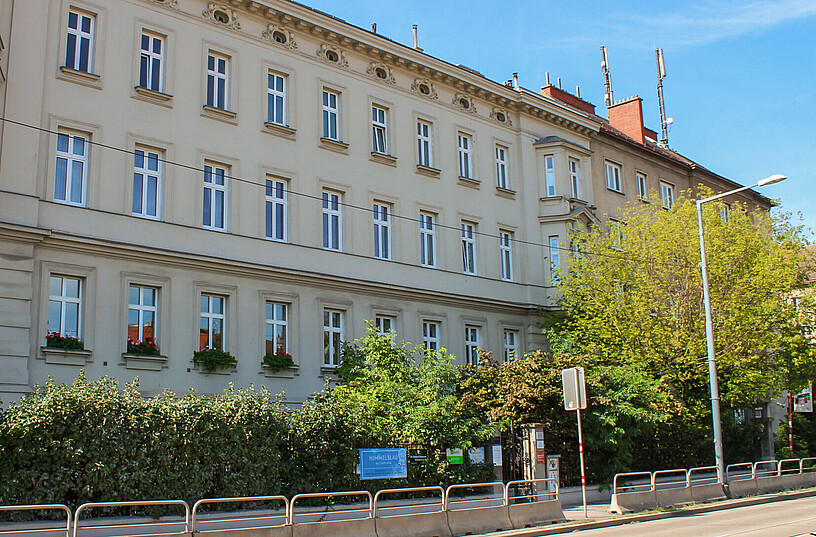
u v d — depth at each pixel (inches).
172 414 601.9
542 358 929.5
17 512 530.3
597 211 1475.1
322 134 1091.3
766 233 1201.4
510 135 1363.2
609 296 1118.4
